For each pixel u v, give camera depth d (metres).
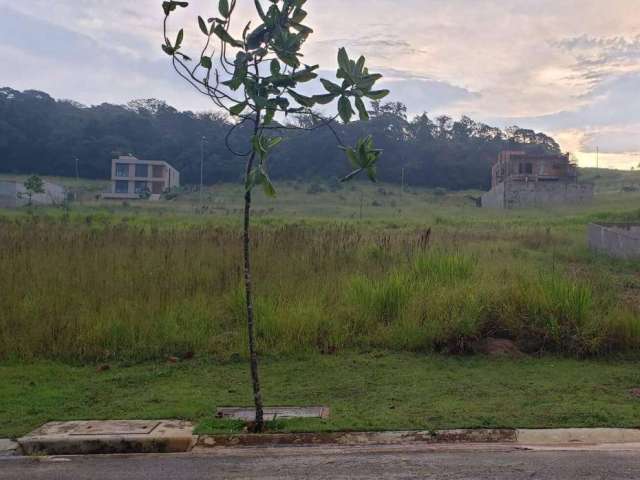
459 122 114.25
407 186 89.81
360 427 4.99
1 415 5.39
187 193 75.56
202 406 5.60
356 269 10.71
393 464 4.29
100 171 93.31
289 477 4.07
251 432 4.95
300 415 5.36
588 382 6.35
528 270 10.85
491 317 7.97
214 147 95.12
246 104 4.61
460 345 7.46
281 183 84.75
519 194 58.97
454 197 79.25
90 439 4.73
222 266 10.32
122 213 44.06
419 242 13.58
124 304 8.16
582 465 4.23
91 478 4.11
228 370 6.82
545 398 5.80
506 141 110.81
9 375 6.61
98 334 7.40
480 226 32.75
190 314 8.09
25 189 57.25
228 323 8.26
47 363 7.10
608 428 5.00
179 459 4.50
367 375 6.59
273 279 9.55
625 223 20.17
